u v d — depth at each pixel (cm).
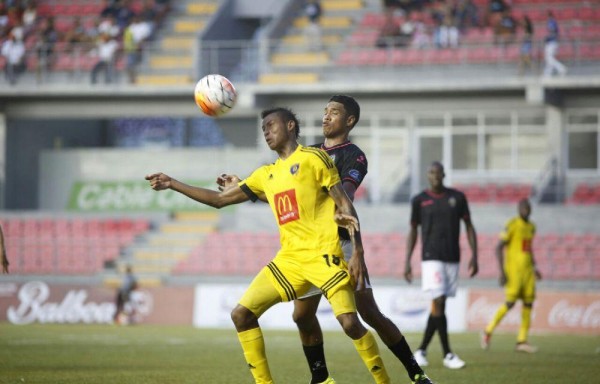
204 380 3881
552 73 11888
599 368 4588
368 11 13488
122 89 12544
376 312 2973
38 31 13838
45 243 11481
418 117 12375
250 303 2848
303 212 2812
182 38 13538
